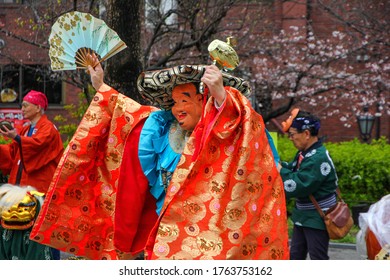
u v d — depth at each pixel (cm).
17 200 634
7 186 654
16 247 642
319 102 1805
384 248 507
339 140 2055
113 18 882
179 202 423
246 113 425
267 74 1580
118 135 517
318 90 1588
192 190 425
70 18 530
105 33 530
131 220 498
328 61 1598
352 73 1716
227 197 420
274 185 434
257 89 1608
